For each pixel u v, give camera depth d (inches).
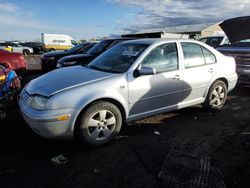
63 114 162.9
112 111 179.9
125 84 185.0
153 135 196.7
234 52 318.3
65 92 166.2
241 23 303.7
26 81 432.5
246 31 312.0
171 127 211.6
